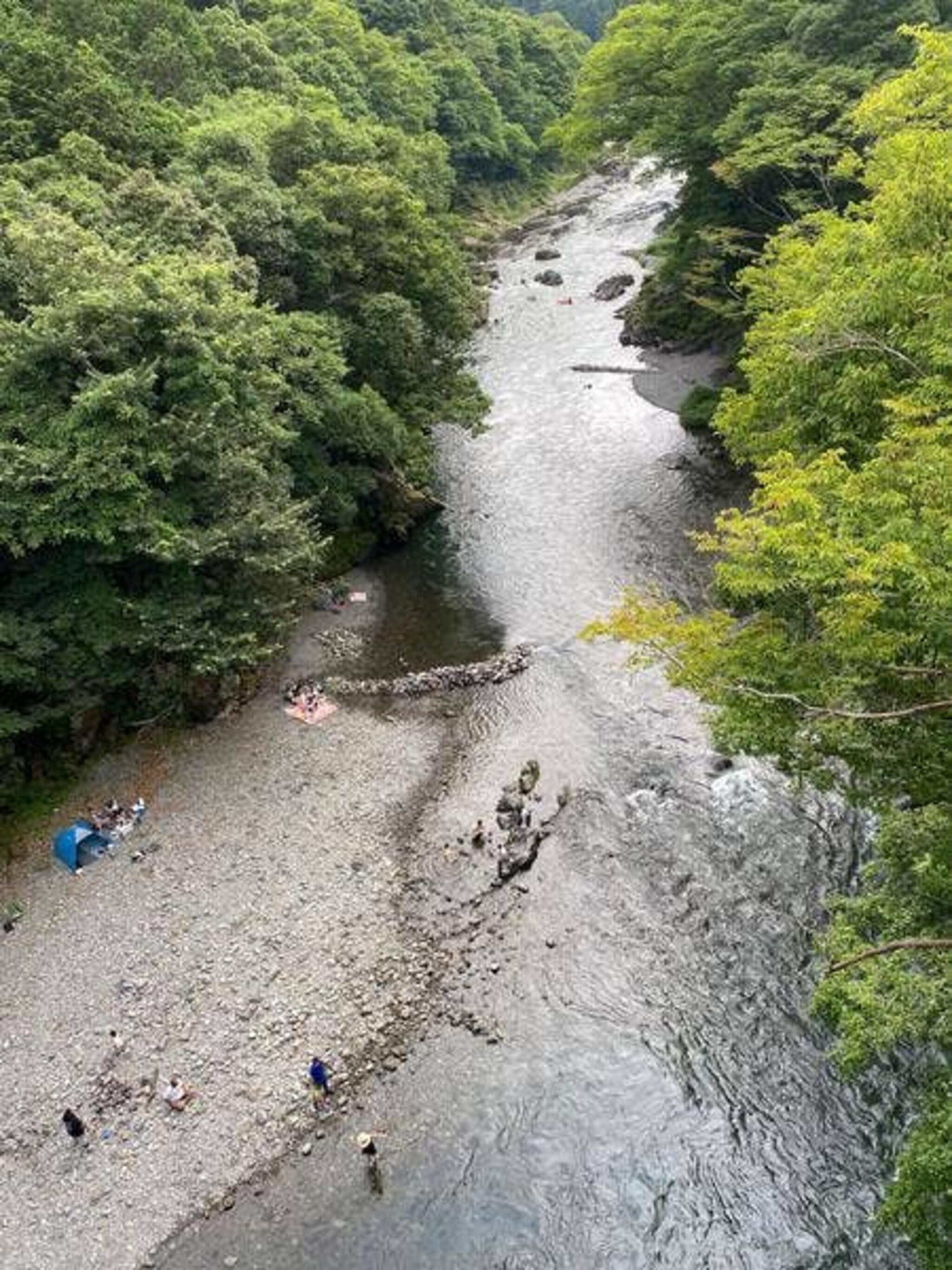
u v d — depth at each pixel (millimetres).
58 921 24172
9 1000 22297
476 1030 21797
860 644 13328
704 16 48406
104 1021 21828
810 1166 18844
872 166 27188
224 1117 20109
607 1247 17875
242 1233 18359
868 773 15258
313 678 33375
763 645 15547
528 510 44344
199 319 28766
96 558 26578
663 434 49594
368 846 26375
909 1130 19109
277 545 29906
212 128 41781
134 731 30234
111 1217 18609
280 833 26734
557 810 27484
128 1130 19906
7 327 25891
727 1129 19625
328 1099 20469
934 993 13852
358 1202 18797
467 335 45281
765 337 27109
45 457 24875
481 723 31047
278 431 30156
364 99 76938
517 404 55125
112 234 31562
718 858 25547
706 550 16453
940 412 16562
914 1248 15461
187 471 28312
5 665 25438
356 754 29672
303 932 23891
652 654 23469
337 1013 22094
